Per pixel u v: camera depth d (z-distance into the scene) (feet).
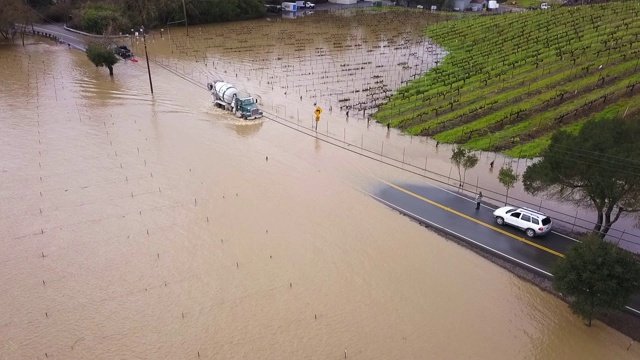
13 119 186.19
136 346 84.02
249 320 90.33
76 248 110.22
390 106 215.51
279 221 123.03
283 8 485.56
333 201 134.00
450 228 120.47
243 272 103.45
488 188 141.38
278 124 193.57
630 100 177.17
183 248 111.14
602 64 217.77
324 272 104.22
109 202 129.59
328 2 536.01
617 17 292.81
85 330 87.30
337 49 334.44
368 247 113.19
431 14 456.45
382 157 163.22
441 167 155.63
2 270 102.47
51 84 233.55
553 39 274.77
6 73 248.32
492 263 107.65
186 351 83.10
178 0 390.42
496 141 170.30
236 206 129.70
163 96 223.51
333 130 188.24
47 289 97.35
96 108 202.59
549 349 85.56
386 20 436.76
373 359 82.58
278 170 152.05
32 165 149.18
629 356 83.82
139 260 106.63
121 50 287.28
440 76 254.06
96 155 157.48
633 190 102.47
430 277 103.35
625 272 83.20
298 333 87.56
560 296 96.99
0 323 88.43
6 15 305.12
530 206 131.03
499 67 248.93
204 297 95.91
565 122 174.60
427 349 84.89
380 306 94.79
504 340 87.35
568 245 113.09
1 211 123.85
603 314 91.66
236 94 205.05
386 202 133.49
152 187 138.31
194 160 156.97
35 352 82.38
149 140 171.42
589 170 105.50
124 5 372.79
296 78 262.26
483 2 489.26
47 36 335.26
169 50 319.47
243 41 354.33
